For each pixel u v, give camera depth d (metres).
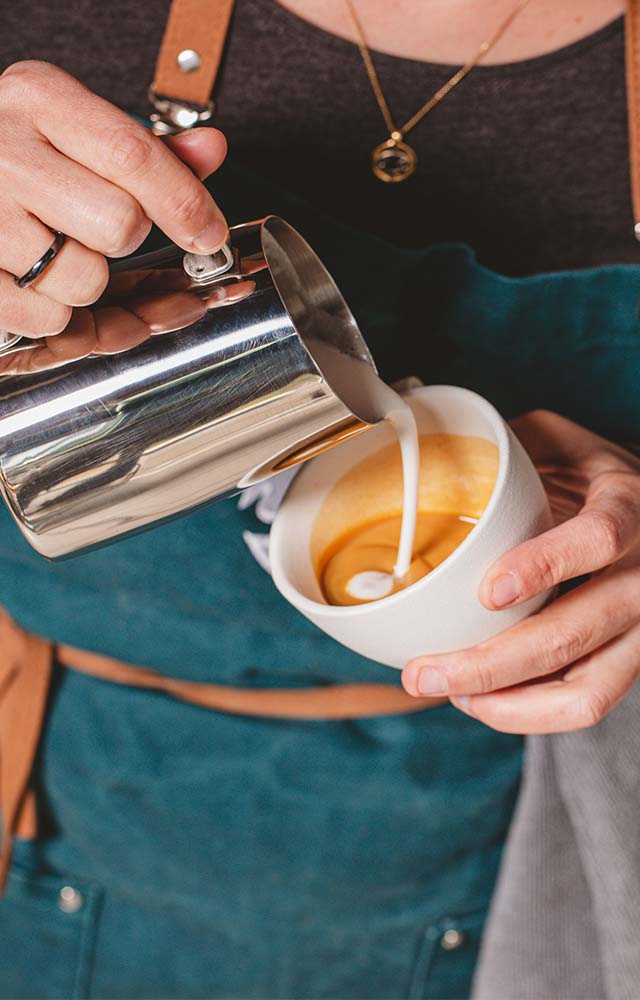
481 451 0.64
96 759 0.89
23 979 1.02
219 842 0.91
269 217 0.55
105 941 0.99
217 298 0.52
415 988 0.98
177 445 0.53
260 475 0.58
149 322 0.53
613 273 0.74
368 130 0.79
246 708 0.87
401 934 0.96
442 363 0.81
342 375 0.57
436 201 0.81
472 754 0.88
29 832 0.93
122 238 0.49
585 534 0.55
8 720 0.89
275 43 0.77
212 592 0.81
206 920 0.96
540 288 0.75
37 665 0.88
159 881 0.94
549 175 0.80
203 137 0.53
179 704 0.87
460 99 0.77
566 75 0.77
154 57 0.79
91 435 0.53
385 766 0.86
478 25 0.75
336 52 0.76
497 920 0.91
